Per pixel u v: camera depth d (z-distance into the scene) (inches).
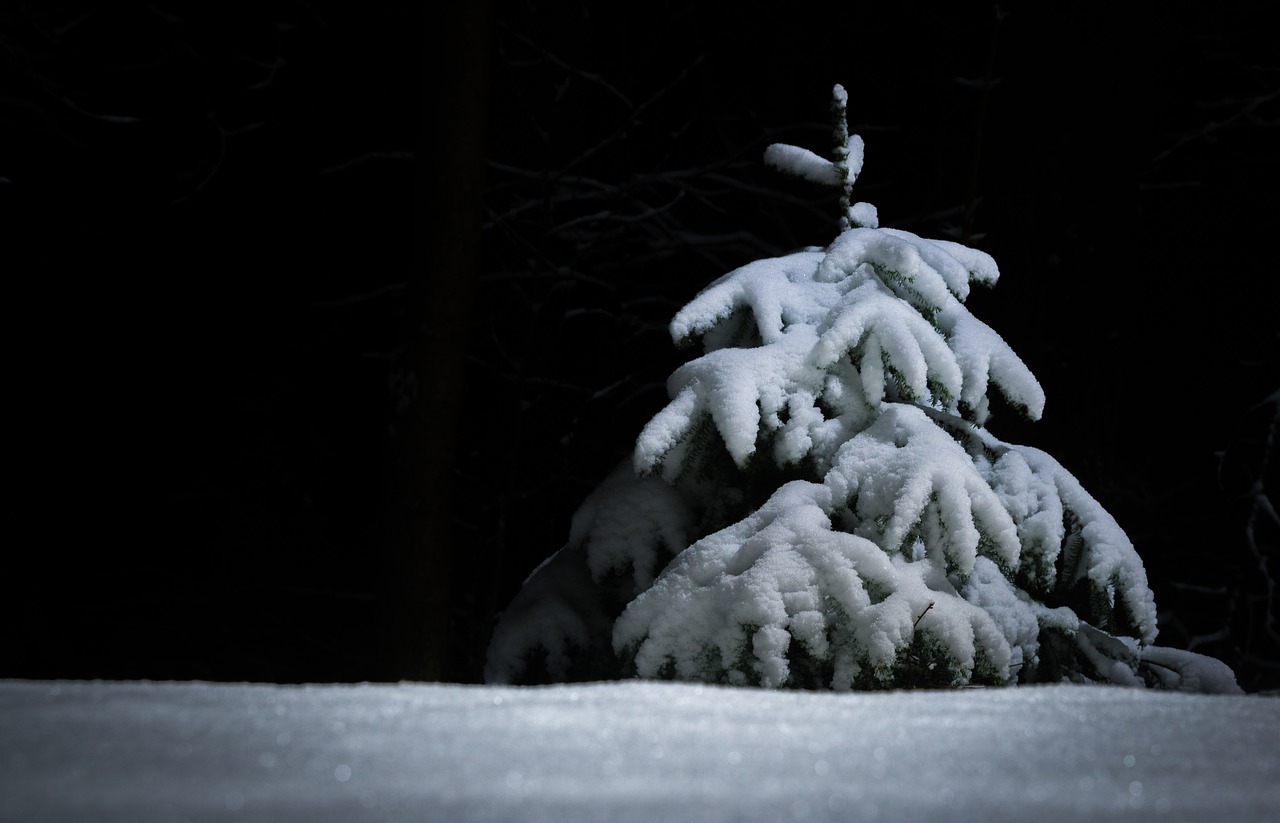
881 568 195.2
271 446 500.7
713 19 541.3
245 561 491.5
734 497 233.0
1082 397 435.5
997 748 64.2
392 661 292.4
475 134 305.7
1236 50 528.1
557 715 67.6
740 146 535.8
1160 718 79.4
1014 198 442.3
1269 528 496.7
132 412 497.0
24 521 478.3
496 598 402.3
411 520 295.4
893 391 227.9
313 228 514.0
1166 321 540.4
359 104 514.9
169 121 497.0
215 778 48.9
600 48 523.8
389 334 515.2
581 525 251.4
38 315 490.6
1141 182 501.4
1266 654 487.2
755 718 70.1
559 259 460.8
